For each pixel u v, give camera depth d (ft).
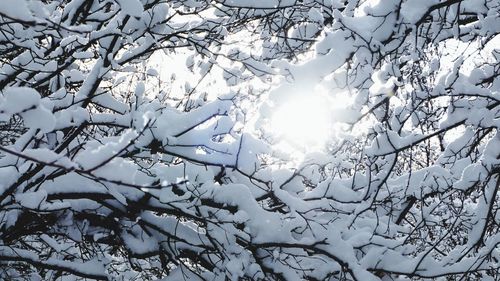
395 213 20.47
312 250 16.30
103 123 14.16
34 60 14.23
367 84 14.38
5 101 6.81
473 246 17.48
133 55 17.10
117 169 7.92
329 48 13.26
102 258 16.89
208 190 15.43
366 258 16.72
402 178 19.20
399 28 13.10
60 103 14.02
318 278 17.06
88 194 14.97
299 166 16.67
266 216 15.88
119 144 7.88
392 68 15.07
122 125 14.33
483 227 17.62
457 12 15.37
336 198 16.63
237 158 14.15
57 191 14.61
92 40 14.61
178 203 15.30
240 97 18.69
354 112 14.93
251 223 15.78
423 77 19.63
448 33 18.35
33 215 15.38
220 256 16.52
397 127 18.94
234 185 15.84
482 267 17.13
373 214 19.57
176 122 13.83
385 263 16.87
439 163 19.35
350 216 17.02
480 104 16.80
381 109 19.49
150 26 16.47
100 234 16.31
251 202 15.84
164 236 17.08
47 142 14.56
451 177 18.53
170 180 14.83
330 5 17.43
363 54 13.35
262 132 17.43
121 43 16.29
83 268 16.44
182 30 18.48
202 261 17.26
